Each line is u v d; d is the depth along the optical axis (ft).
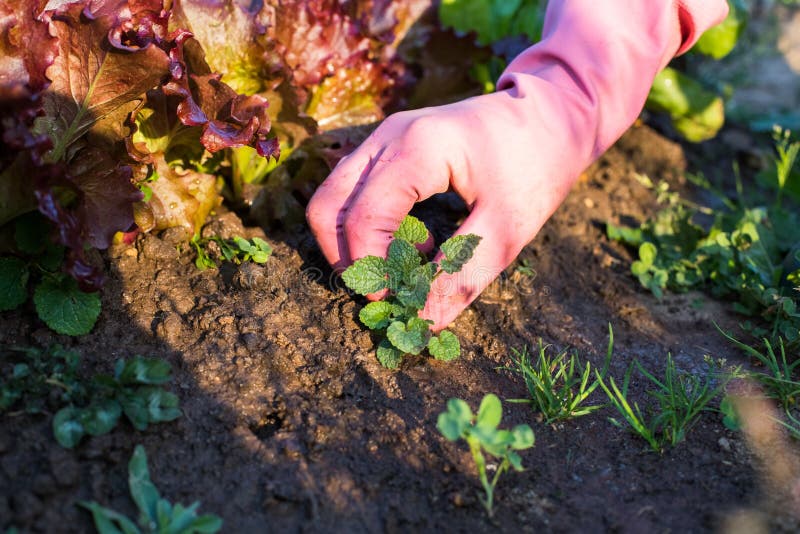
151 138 2.12
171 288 2.09
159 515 1.67
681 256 2.53
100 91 1.92
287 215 2.28
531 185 1.99
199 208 2.19
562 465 1.88
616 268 2.52
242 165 2.28
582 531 1.76
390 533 1.73
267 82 2.19
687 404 1.97
